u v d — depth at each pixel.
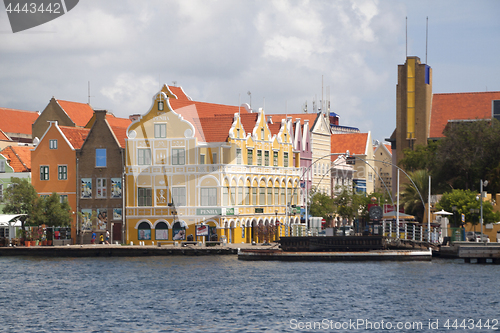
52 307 67.50
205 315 63.25
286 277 84.62
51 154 128.62
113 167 124.69
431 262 99.75
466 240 105.50
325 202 148.50
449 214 112.50
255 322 60.50
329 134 167.75
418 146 147.88
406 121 154.88
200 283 80.50
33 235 117.75
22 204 119.25
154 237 120.94
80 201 126.19
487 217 114.25
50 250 111.19
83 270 93.00
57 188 128.00
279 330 57.81
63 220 119.62
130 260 104.44
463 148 128.50
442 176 131.38
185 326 59.19
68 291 76.38
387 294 72.62
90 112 162.25
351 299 70.19
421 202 129.50
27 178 130.25
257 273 88.56
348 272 89.06
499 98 157.25
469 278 82.75
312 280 82.12
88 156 126.12
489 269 91.19
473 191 120.75
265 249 104.19
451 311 64.56
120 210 123.75
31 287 79.31
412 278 83.00
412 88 154.88
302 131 153.25
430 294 72.50
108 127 125.44
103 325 59.72
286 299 70.38
